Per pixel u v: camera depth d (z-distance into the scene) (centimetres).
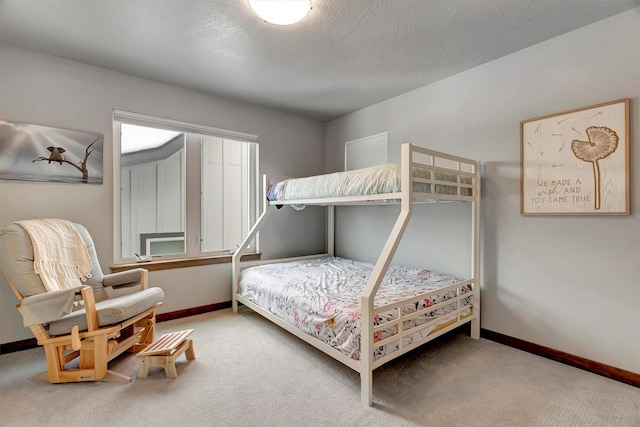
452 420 162
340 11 191
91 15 196
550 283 229
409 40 226
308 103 361
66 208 257
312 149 422
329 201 257
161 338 223
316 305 218
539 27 211
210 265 335
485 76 263
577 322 217
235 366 217
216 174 347
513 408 172
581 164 212
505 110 251
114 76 278
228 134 346
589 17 200
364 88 316
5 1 182
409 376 205
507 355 235
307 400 179
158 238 311
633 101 193
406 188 199
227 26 208
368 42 228
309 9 187
